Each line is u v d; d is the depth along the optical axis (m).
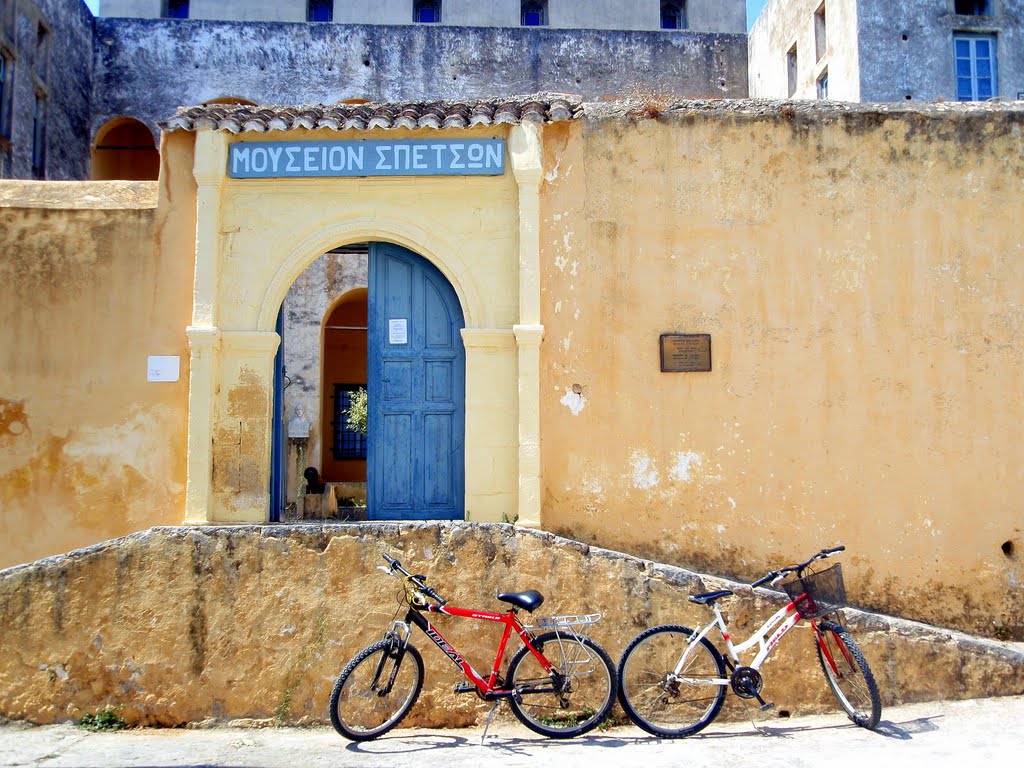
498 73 20.00
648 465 8.25
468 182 8.40
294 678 7.21
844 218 8.56
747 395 8.36
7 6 15.64
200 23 19.62
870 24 17.53
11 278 8.51
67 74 18.20
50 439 8.34
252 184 8.41
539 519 7.90
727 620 7.25
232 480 8.12
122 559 7.32
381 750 6.41
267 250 8.35
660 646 6.80
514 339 8.20
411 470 8.38
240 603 7.30
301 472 14.82
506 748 6.41
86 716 7.14
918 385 8.47
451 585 7.37
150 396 8.37
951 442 8.45
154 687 7.19
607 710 6.66
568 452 8.20
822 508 8.30
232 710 7.18
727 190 8.53
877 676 7.30
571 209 8.41
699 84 20.66
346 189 8.41
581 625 7.26
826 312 8.48
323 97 19.62
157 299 8.45
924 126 8.69
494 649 7.25
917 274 8.56
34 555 8.23
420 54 19.89
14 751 6.46
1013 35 17.89
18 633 7.21
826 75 19.20
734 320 8.43
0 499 8.29
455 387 8.46
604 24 21.38
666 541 8.19
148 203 8.72
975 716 6.86
